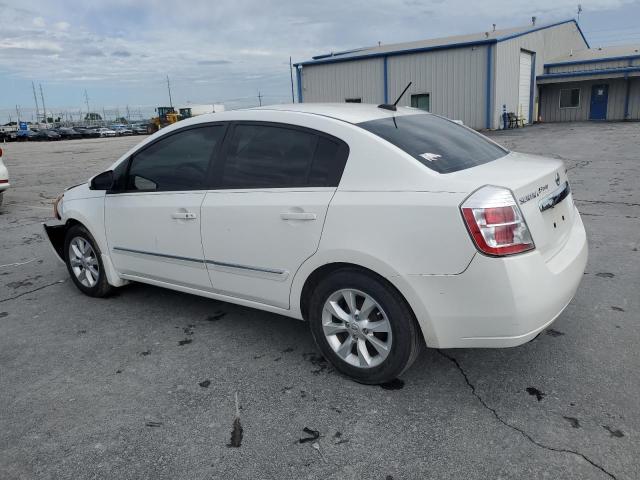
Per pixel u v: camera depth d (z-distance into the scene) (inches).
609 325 147.8
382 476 94.3
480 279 103.7
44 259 243.3
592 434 102.3
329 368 132.7
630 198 318.7
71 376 133.8
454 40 1149.1
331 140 124.5
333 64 1163.9
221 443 105.3
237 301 145.6
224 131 144.2
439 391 120.0
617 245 223.8
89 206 177.5
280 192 129.0
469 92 997.2
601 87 1128.2
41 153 1095.0
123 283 180.9
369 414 112.6
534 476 92.2
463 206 104.0
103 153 1006.4
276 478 95.0
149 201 157.4
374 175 116.3
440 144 128.0
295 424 110.3
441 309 108.7
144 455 102.4
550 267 111.5
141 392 125.0
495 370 127.5
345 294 121.9
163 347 148.2
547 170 121.4
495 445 100.7
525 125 1103.6
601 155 525.0
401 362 116.7
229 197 138.1
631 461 94.6
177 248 152.4
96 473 98.0
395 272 110.9
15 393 126.6
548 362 129.8
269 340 150.0
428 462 97.1
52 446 106.1
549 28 1186.0
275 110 138.5
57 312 177.2
